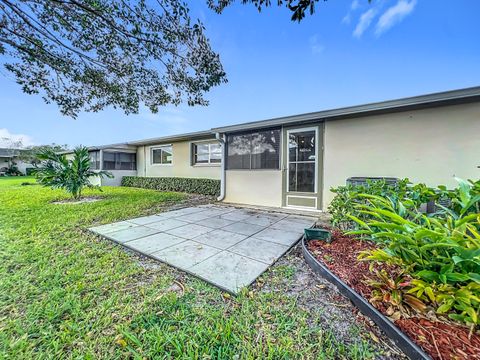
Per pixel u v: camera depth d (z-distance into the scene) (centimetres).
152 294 184
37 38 367
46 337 137
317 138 505
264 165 591
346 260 230
